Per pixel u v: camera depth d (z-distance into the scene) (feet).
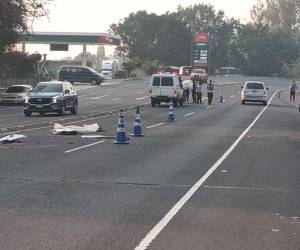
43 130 74.84
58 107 103.91
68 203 30.78
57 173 40.57
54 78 258.98
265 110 132.98
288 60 481.87
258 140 66.44
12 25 140.46
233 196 33.40
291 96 189.88
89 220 27.09
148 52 454.81
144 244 23.20
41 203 30.71
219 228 25.96
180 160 48.34
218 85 276.00
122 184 36.76
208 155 51.93
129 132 73.61
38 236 24.22
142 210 29.32
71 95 109.60
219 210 29.63
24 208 29.45
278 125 90.84
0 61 161.89
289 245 23.39
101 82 247.09
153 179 38.75
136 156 50.42
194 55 304.30
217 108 136.46
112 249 22.47
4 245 22.81
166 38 455.63
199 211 29.27
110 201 31.45
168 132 74.33
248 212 29.27
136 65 344.08
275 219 27.86
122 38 465.06
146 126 83.61
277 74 485.56
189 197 32.83
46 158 48.16
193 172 42.01
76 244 23.11
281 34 492.95
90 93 199.41
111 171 41.86
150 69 347.56
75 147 56.29
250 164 46.68
